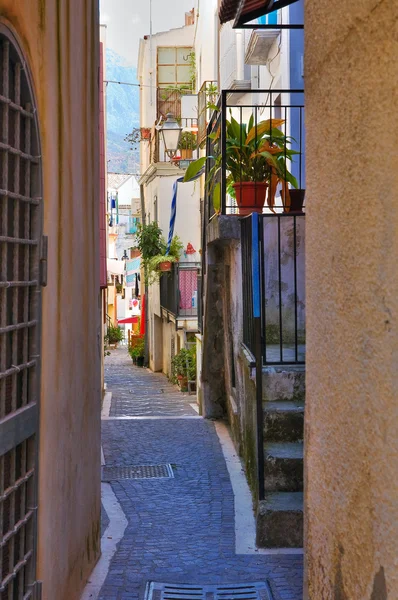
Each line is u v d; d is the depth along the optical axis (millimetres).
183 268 22000
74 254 4957
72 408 4848
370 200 2020
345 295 2240
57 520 4359
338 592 2359
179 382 20875
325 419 2479
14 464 3498
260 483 5879
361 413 2111
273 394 6551
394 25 1847
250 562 5500
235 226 7992
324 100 2441
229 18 6238
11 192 3420
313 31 2578
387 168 1898
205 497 7191
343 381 2273
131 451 9141
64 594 4523
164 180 25047
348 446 2232
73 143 4953
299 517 5695
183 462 8570
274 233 7844
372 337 2014
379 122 1950
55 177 4367
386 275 1908
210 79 20156
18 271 3625
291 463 5957
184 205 24766
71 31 4930
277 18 10625
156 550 5840
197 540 6016
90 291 5648
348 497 2238
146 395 19594
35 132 3854
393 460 1872
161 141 25344
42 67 4070
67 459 4660
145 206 33250
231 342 9891
